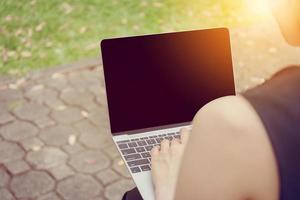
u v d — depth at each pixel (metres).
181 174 0.98
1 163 3.86
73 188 3.62
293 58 5.45
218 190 0.91
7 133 4.20
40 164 3.85
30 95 4.71
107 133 4.21
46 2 6.43
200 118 0.96
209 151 0.93
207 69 2.19
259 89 0.94
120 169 3.80
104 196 3.56
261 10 6.47
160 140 2.09
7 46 5.53
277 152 0.85
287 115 0.88
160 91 2.17
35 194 3.57
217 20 6.27
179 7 6.52
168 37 2.16
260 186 0.88
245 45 5.70
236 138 0.90
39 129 4.25
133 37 2.14
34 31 5.83
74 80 4.95
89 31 5.87
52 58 5.34
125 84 2.15
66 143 4.09
